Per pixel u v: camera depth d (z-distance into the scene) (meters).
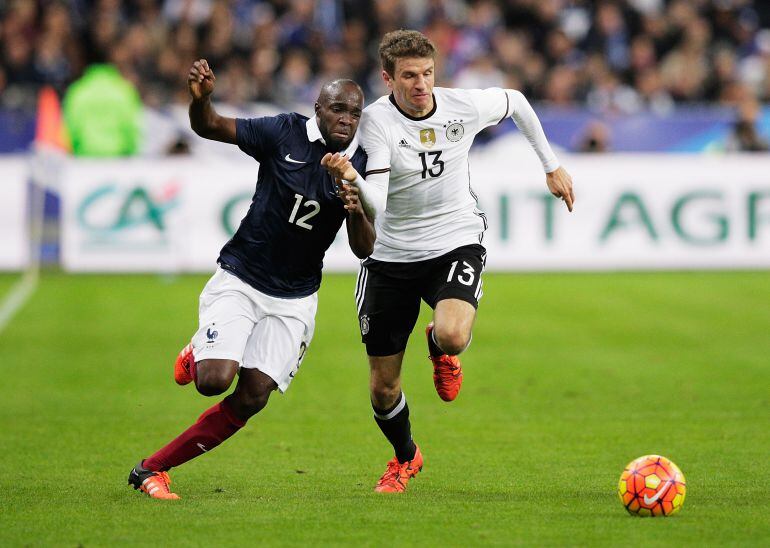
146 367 39.03
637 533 19.61
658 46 71.62
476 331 45.22
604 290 53.69
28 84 64.94
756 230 58.16
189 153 60.09
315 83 66.19
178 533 19.69
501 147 61.97
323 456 27.47
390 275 24.02
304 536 19.50
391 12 70.06
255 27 66.81
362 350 42.09
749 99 67.62
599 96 67.56
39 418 31.80
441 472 25.66
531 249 57.34
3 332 44.72
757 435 29.25
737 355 40.78
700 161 57.88
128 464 26.41
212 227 56.88
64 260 56.41
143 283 55.94
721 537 19.30
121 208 56.47
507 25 71.31
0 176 56.94
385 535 19.56
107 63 65.88
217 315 22.30
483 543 19.02
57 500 22.47
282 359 22.59
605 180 57.59
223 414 22.47
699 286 54.62
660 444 28.38
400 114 22.94
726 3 77.38
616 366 39.09
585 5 74.75
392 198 23.59
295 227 22.20
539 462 26.64
